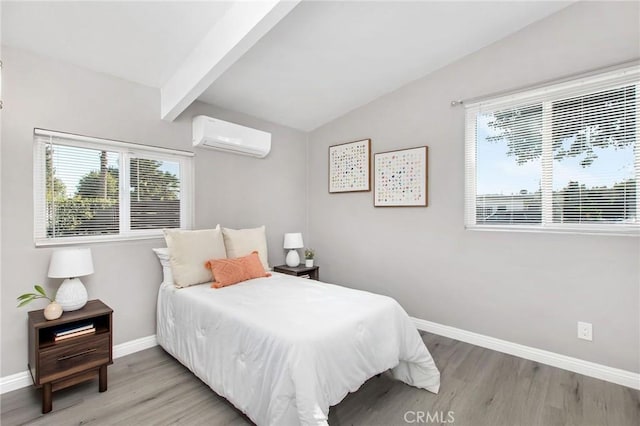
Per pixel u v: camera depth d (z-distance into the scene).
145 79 2.63
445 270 3.03
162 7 1.98
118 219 2.63
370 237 3.64
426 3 2.21
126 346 2.59
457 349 2.73
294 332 1.60
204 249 2.70
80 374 1.99
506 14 2.39
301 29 2.36
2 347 2.05
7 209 2.06
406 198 3.28
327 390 1.53
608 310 2.22
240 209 3.51
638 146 2.13
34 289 2.16
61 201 2.34
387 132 3.46
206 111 3.21
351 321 1.80
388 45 2.64
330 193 4.07
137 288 2.67
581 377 2.26
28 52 2.12
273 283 2.65
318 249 4.22
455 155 2.95
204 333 2.06
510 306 2.64
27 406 1.90
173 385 2.14
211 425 1.74
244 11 1.94
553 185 2.46
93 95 2.42
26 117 2.12
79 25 2.01
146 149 2.74
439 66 3.02
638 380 2.11
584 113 2.32
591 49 2.27
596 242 2.27
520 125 2.61
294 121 3.95
